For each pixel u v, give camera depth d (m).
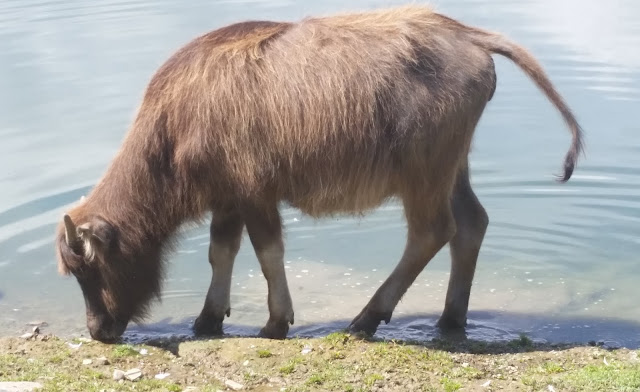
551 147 9.93
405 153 5.95
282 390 5.17
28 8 15.32
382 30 6.07
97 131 10.03
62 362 5.66
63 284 7.43
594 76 11.49
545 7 14.98
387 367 5.48
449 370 5.47
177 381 5.38
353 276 7.58
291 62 5.99
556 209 8.72
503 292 7.23
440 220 6.17
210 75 5.98
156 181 6.14
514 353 5.84
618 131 10.03
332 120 5.90
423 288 7.40
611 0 15.73
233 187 6.04
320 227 8.66
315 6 14.09
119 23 13.96
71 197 8.69
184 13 14.38
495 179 9.31
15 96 10.96
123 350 5.87
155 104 6.12
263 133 5.92
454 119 5.98
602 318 6.69
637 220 8.43
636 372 5.24
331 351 5.77
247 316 6.89
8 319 6.79
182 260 7.93
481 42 6.18
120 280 6.23
